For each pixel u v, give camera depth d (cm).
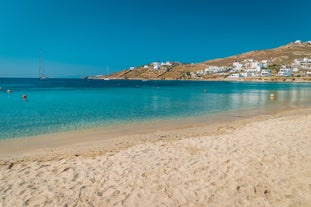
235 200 652
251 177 776
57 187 745
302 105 3147
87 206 641
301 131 1301
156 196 682
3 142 1350
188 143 1195
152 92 6169
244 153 992
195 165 890
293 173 789
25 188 741
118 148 1197
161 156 1006
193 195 683
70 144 1314
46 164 954
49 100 3828
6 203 654
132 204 646
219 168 854
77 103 3394
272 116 2189
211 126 1780
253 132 1370
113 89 7619
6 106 2991
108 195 693
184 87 9350
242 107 2992
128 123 1927
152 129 1702
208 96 4844
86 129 1700
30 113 2406
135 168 878
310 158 901
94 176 820
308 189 688
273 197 659
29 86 9044
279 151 991
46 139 1420
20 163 984
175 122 1973
